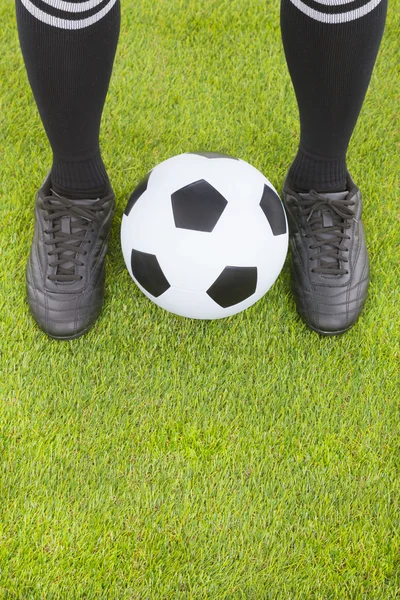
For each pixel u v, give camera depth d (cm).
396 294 168
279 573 129
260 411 149
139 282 146
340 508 137
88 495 136
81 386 150
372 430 148
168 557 130
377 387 154
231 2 232
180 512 135
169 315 162
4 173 185
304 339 160
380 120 204
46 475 138
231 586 127
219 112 204
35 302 154
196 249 133
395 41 224
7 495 135
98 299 158
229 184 137
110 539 131
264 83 212
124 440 144
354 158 195
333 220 160
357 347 159
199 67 214
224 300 140
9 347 154
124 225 145
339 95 129
